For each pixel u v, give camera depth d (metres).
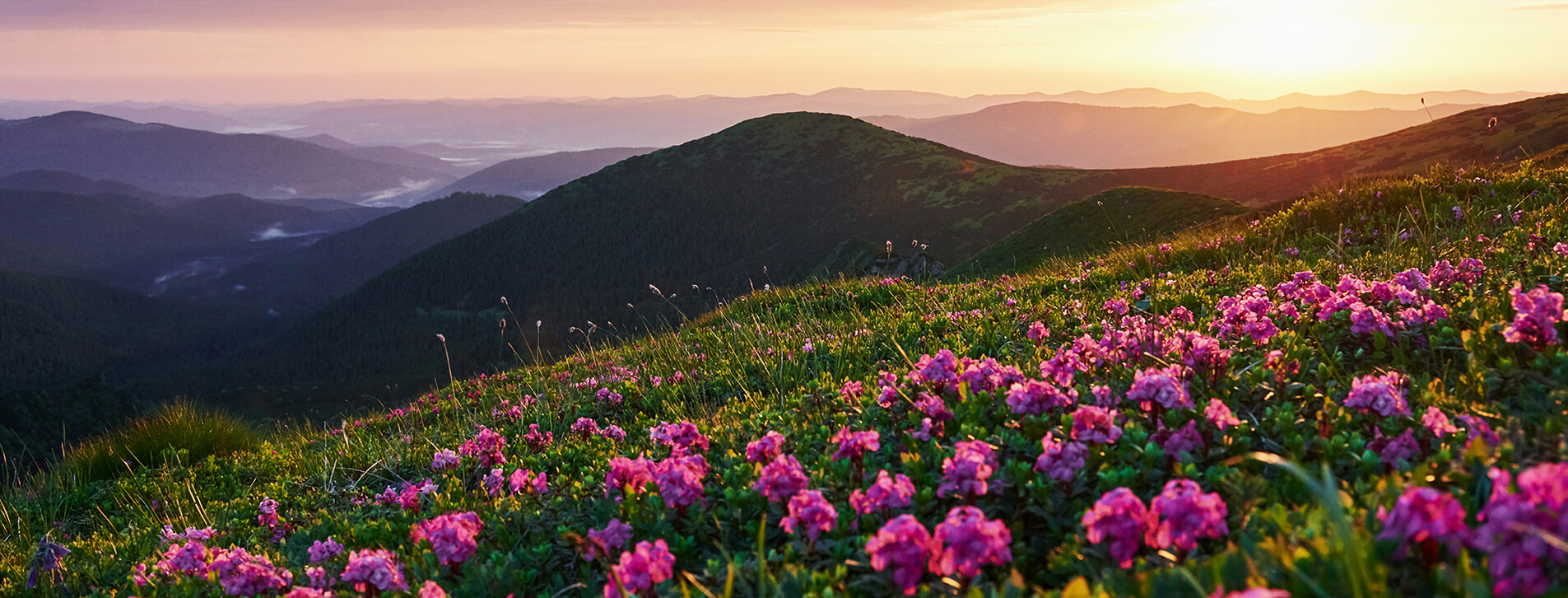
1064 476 3.40
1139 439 3.85
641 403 9.86
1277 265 9.16
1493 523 2.06
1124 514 2.73
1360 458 3.38
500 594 4.03
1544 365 3.85
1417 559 2.35
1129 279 11.41
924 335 9.42
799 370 8.77
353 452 9.91
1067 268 14.16
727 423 6.82
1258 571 2.46
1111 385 4.97
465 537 4.21
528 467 7.09
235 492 9.55
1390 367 4.76
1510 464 2.85
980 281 14.60
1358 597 2.09
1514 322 4.05
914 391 5.71
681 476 4.17
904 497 3.45
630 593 3.08
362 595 4.23
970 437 4.30
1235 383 4.66
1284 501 3.28
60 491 10.38
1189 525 2.61
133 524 8.49
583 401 10.49
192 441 11.89
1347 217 11.99
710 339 13.23
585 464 6.91
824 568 3.45
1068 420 4.05
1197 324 6.81
